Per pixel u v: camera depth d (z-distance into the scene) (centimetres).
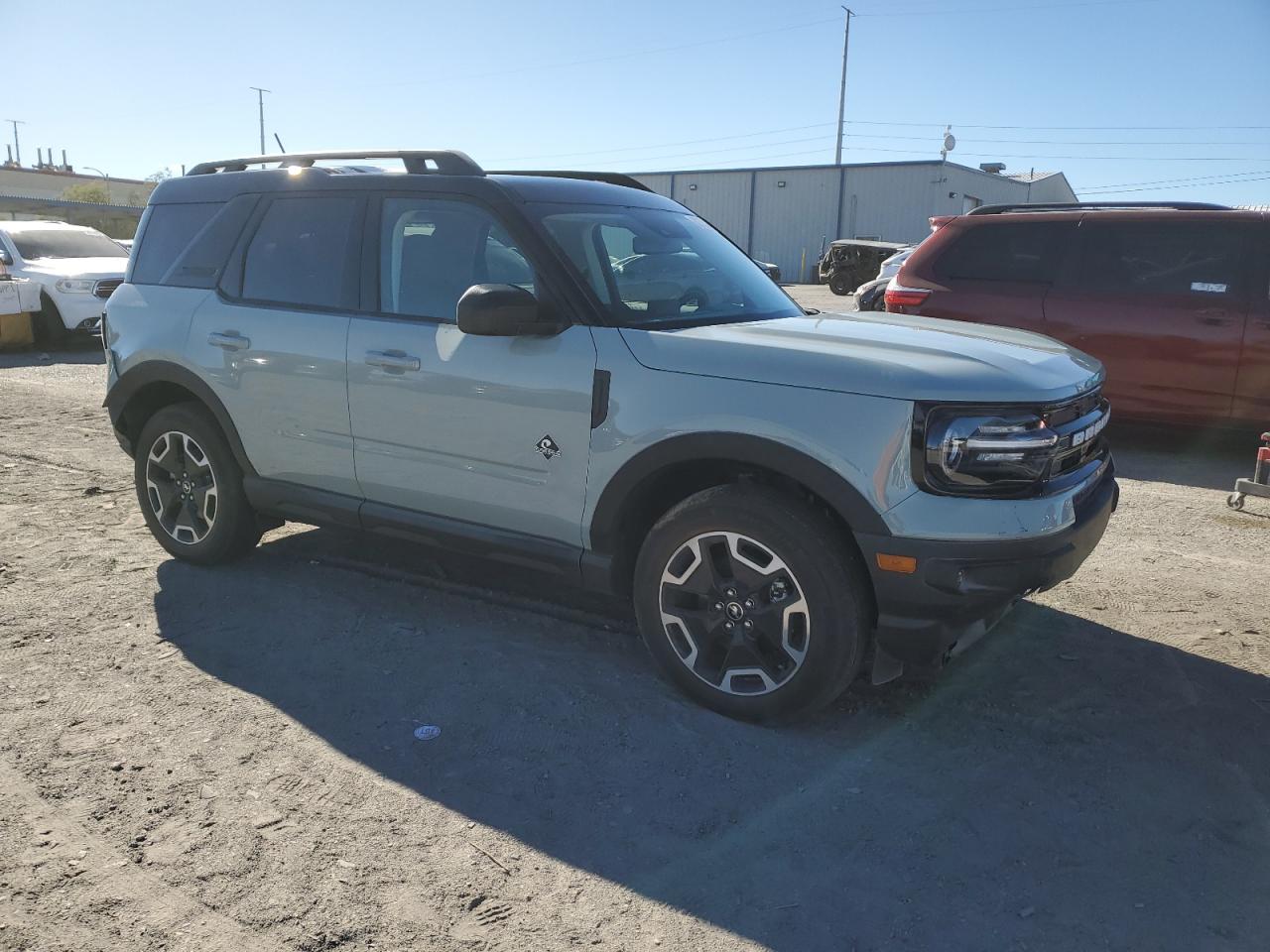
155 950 220
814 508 311
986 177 4344
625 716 331
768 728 326
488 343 357
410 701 340
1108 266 737
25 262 1345
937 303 796
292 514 432
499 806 279
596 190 412
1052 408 302
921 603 292
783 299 420
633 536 352
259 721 324
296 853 256
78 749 304
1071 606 435
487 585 450
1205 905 241
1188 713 338
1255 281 687
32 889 240
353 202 408
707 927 232
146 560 478
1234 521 570
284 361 409
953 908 240
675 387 320
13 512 557
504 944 225
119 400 470
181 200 471
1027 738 321
